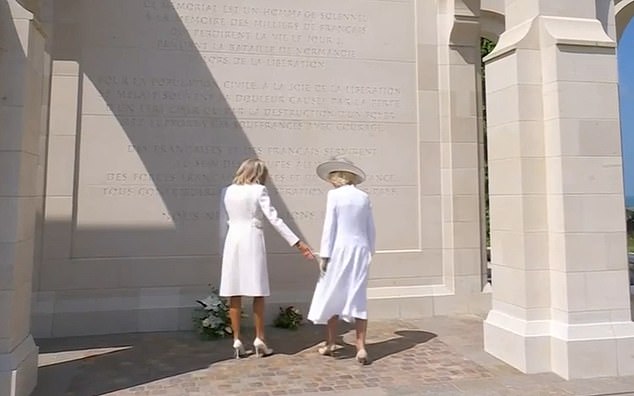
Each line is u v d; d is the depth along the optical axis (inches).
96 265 261.1
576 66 199.6
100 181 265.6
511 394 170.1
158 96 274.8
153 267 267.3
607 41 202.5
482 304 300.0
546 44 202.8
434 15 312.2
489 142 220.4
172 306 264.2
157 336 251.1
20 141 166.4
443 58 310.5
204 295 270.4
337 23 299.1
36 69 179.3
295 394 170.1
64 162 261.7
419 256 298.2
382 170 298.7
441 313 294.4
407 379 185.6
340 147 294.0
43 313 250.5
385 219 296.8
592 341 188.5
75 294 257.8
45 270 255.6
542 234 200.5
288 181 286.2
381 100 301.1
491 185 219.5
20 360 162.1
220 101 281.6
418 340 240.4
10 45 167.8
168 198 272.2
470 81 311.3
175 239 271.3
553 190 199.0
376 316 286.0
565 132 196.2
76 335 252.5
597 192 197.5
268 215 215.0
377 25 304.3
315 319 209.8
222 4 285.3
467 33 308.7
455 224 302.4
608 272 195.5
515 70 203.8
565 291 191.8
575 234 193.9
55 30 265.4
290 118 289.1
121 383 181.6
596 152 198.7
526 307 197.3
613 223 197.9
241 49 286.0
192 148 276.5
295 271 282.5
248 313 269.7
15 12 169.2
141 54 274.1
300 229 285.3
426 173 303.1
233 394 170.7
